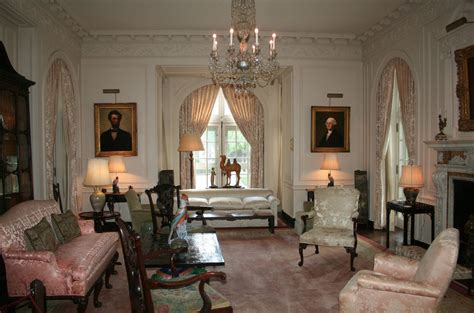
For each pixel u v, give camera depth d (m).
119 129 6.73
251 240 5.71
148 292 2.09
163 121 8.20
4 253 2.86
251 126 8.47
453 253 2.31
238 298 3.49
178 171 8.38
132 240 2.19
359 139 7.05
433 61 4.91
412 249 3.79
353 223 4.36
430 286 2.35
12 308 2.86
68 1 5.14
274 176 8.48
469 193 3.98
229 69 4.46
